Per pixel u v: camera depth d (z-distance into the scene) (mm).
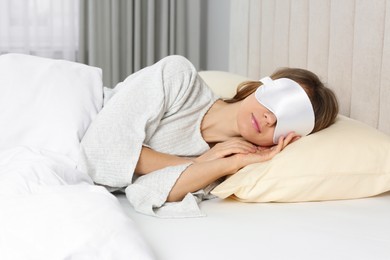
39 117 1697
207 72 2371
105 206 1084
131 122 1622
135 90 1687
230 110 1772
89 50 3555
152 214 1410
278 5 2506
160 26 3693
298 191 1499
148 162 1610
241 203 1528
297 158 1513
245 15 2834
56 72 1808
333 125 1677
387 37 1848
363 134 1606
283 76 1697
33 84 1761
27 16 3398
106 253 965
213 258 1108
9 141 1654
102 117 1628
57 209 1048
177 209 1446
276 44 2541
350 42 2031
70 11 3484
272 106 1589
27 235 979
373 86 1923
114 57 3588
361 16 1960
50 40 3469
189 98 1778
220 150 1623
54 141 1649
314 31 2230
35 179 1312
